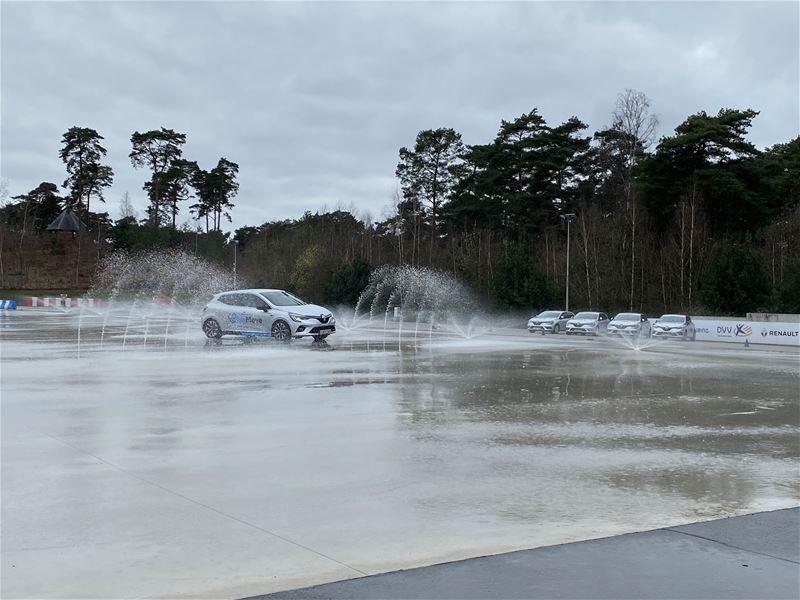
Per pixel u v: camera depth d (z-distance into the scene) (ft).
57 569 16.28
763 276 164.86
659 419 36.96
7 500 21.62
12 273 299.17
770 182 197.26
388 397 43.14
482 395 44.57
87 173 347.56
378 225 282.36
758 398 45.37
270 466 26.08
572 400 43.14
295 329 85.97
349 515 20.44
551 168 238.07
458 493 22.75
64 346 79.36
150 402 40.34
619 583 15.39
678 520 20.12
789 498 22.57
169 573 16.08
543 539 18.47
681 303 186.09
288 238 285.02
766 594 14.79
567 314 153.89
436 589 15.12
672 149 198.39
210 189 356.79
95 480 23.97
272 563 16.72
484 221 255.50
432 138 271.90
